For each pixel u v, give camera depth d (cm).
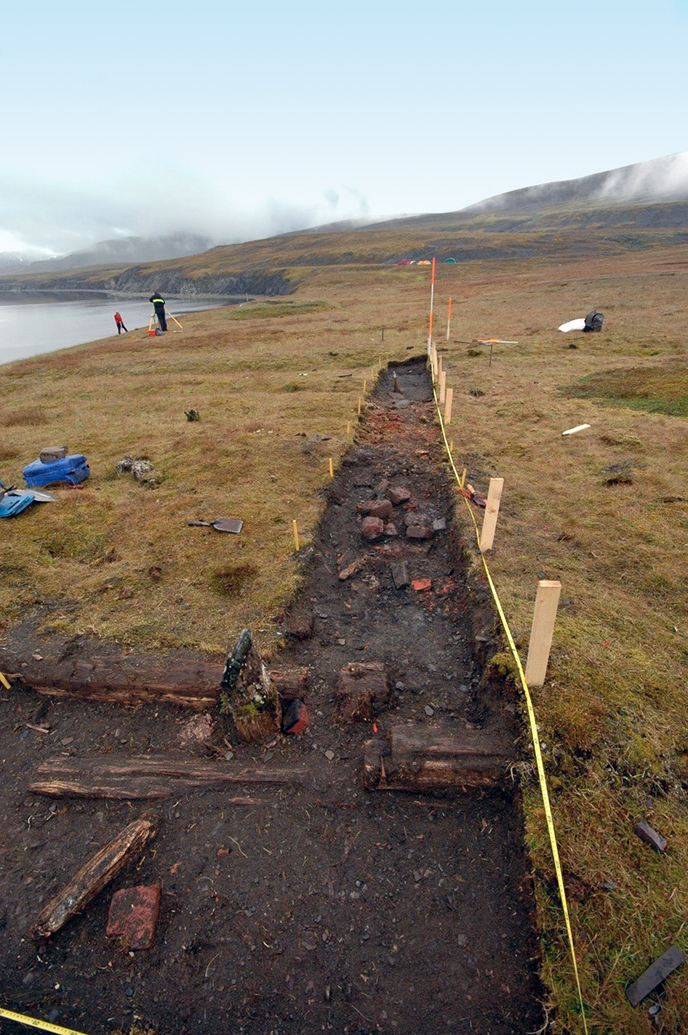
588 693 548
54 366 3012
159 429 1559
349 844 482
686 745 509
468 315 3534
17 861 486
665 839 438
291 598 756
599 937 387
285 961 409
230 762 550
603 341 2459
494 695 590
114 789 527
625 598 717
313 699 618
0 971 416
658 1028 344
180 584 802
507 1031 364
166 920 434
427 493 1130
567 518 930
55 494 1112
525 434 1375
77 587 807
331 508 1063
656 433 1303
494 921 424
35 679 640
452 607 780
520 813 473
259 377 2248
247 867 466
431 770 508
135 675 623
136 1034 377
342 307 4672
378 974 401
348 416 1554
